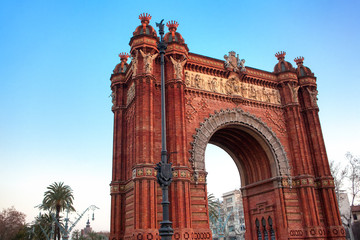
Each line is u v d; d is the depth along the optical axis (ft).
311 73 181.98
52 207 277.44
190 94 147.64
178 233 115.96
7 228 419.33
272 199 157.38
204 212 130.00
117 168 153.58
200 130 142.92
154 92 137.90
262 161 166.09
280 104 171.73
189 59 150.82
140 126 127.03
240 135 168.25
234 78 161.48
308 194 152.66
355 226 331.36
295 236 146.10
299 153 160.56
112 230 142.61
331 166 247.09
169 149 130.52
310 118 173.47
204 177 136.05
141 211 114.83
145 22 145.69
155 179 121.08
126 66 174.81
